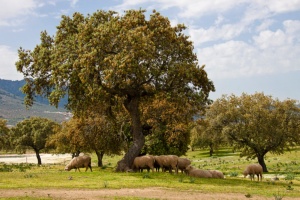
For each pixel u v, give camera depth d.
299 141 51.22
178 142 44.03
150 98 36.56
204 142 88.00
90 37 28.98
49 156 135.50
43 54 31.47
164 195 17.89
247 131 49.44
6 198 15.48
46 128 90.69
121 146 44.94
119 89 30.48
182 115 39.16
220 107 53.12
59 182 22.39
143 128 40.53
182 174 28.91
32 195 16.77
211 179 26.97
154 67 29.39
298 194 20.23
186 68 30.08
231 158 75.50
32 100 34.09
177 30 32.34
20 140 90.44
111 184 21.66
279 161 61.69
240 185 24.34
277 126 50.06
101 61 27.70
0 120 75.50
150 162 29.50
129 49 27.77
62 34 32.09
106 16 31.69
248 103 51.50
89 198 16.17
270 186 24.78
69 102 32.09
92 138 42.50
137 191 19.16
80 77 27.12
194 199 16.80
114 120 37.50
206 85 33.28
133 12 30.75
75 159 33.09
